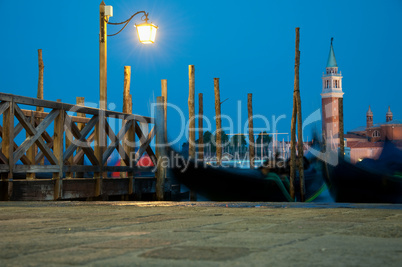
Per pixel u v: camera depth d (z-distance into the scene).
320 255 2.64
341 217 5.13
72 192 12.20
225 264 2.38
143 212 5.97
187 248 2.89
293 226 4.18
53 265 2.38
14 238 3.47
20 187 10.49
